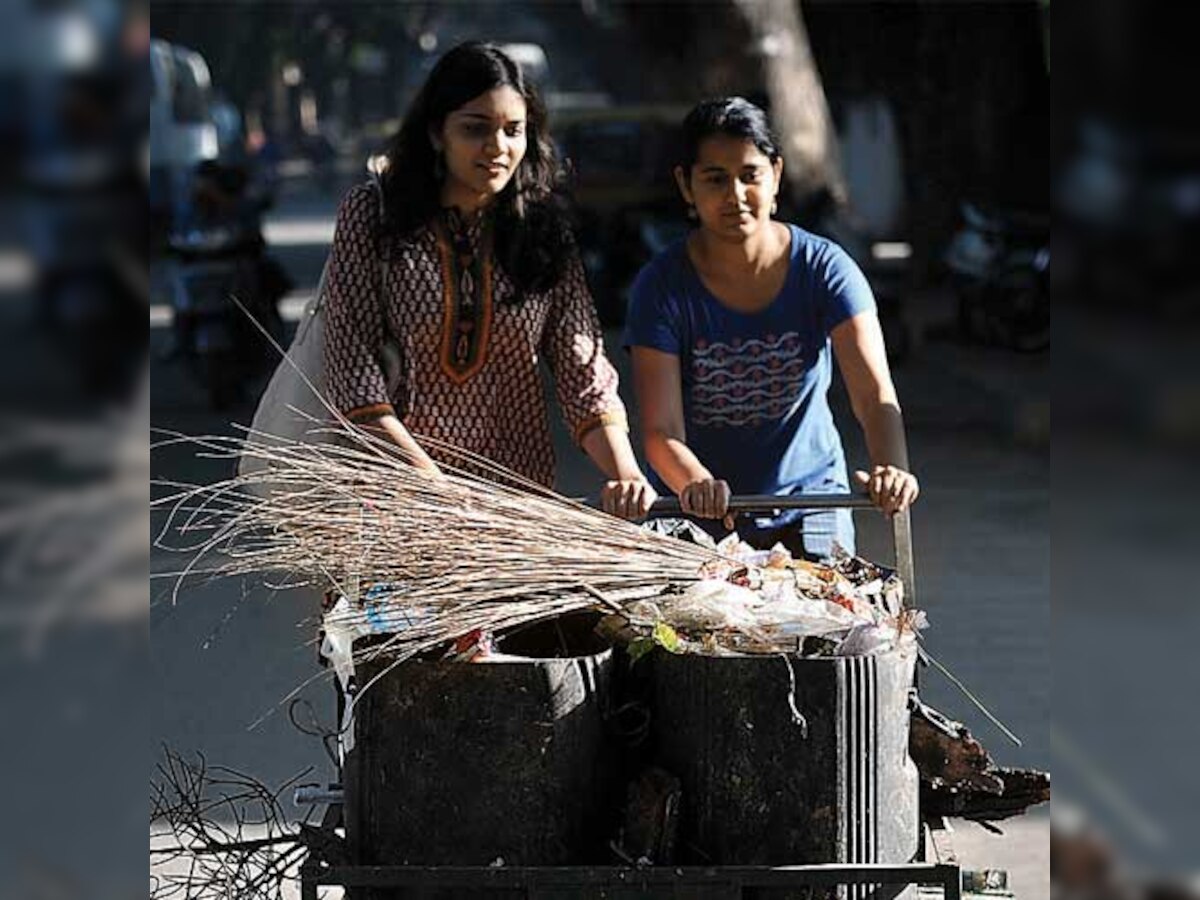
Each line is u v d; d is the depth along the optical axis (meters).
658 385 10.34
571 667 8.27
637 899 8.08
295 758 14.81
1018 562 21.59
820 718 8.12
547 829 8.23
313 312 10.02
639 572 8.82
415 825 8.27
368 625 8.49
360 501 8.73
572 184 10.05
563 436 29.53
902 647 8.55
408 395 9.78
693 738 8.25
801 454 10.63
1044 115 42.31
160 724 15.42
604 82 95.56
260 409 10.12
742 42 49.06
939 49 42.41
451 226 9.65
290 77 125.31
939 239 42.41
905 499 9.38
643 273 10.54
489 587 8.59
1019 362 39.00
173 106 52.31
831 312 10.30
